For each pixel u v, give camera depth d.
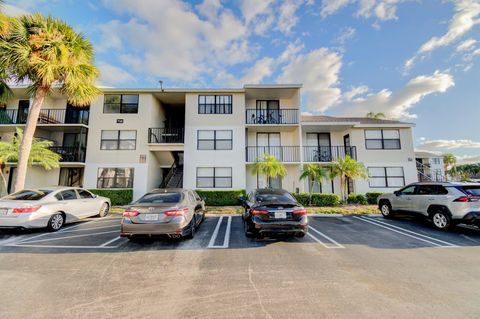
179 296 3.01
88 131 14.11
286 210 5.46
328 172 12.79
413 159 15.27
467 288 3.24
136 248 5.18
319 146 16.25
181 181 15.19
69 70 8.87
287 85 14.45
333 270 3.91
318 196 12.43
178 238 6.00
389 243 5.63
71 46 9.09
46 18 8.84
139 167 13.91
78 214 7.85
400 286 3.31
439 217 7.12
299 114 14.70
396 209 8.82
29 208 6.33
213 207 12.05
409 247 5.30
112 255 4.70
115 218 9.05
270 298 2.96
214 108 14.66
